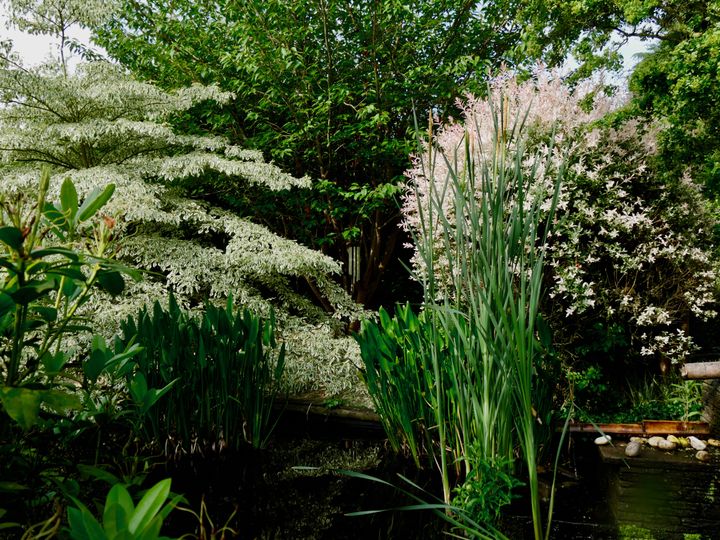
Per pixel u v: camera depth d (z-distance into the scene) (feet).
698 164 18.79
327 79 22.90
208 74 23.97
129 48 25.49
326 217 24.59
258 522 8.29
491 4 24.31
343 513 8.64
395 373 10.91
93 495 7.15
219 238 23.62
